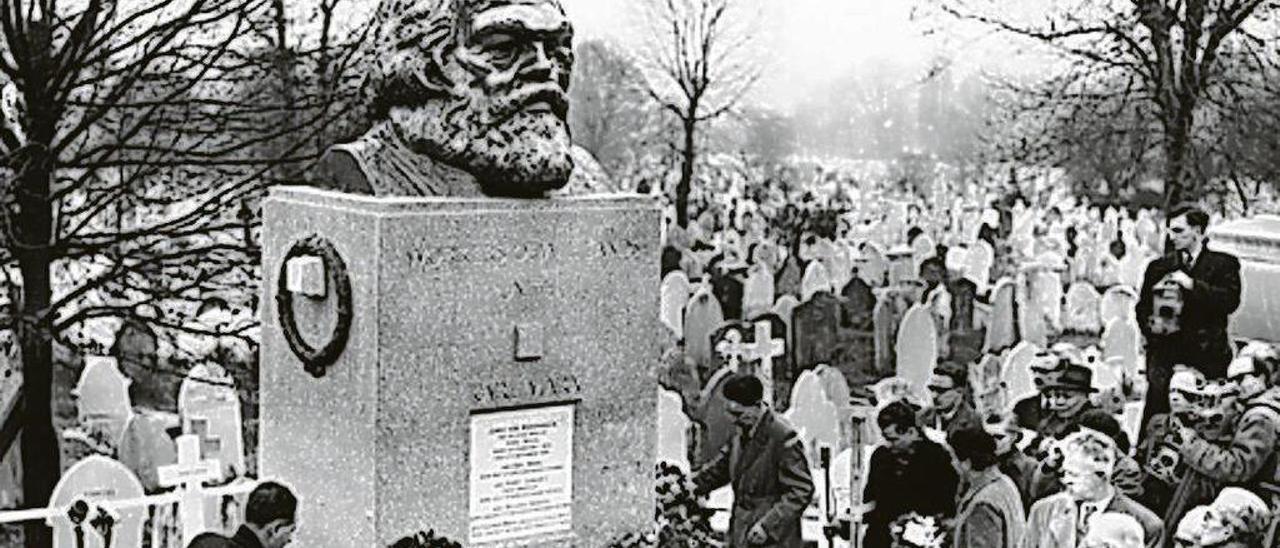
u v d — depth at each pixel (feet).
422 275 31.35
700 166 152.56
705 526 36.04
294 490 33.55
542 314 32.73
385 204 31.07
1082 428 36.91
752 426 35.37
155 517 39.27
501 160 32.53
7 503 50.67
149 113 44.91
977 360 72.08
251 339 48.11
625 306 33.73
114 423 58.23
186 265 47.78
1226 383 38.83
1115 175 130.41
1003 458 35.91
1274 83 97.40
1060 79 108.68
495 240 32.09
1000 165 166.71
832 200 148.36
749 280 86.84
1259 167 99.86
